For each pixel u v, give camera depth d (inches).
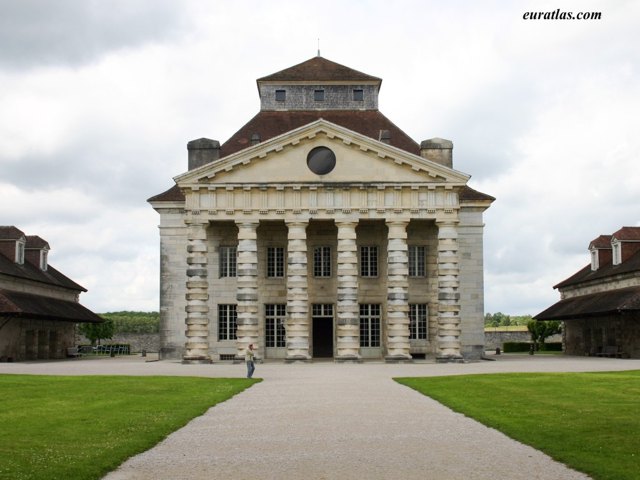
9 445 639.1
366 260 2237.9
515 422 771.4
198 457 608.4
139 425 762.8
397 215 2043.6
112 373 1531.7
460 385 1187.3
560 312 2623.0
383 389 1172.5
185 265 2276.1
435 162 2164.1
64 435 695.1
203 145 2225.6
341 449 636.1
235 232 2229.3
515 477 529.0
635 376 1305.4
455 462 580.1
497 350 3014.3
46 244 2664.9
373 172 2053.4
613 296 2272.4
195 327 2039.9
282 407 935.0
